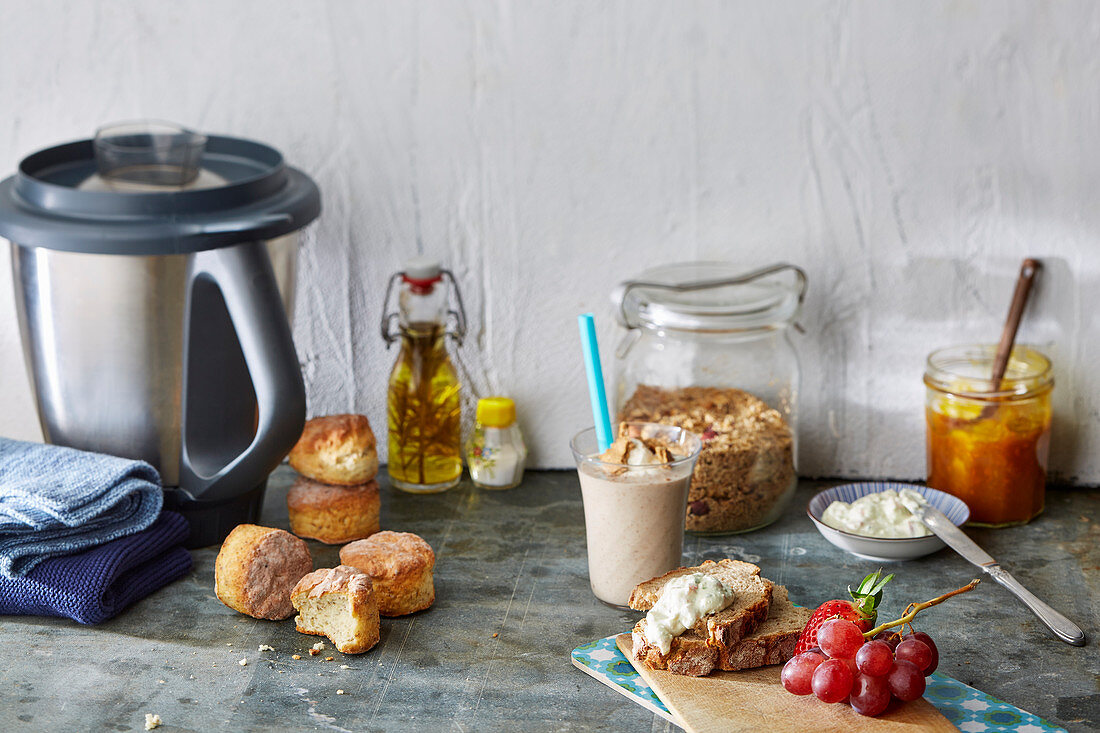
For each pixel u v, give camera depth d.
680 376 1.28
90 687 0.95
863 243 1.33
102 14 1.31
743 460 1.22
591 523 1.08
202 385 1.14
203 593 1.12
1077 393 1.34
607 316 1.38
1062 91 1.26
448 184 1.35
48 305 1.11
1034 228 1.31
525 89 1.31
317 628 1.03
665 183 1.33
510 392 1.42
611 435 1.10
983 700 0.91
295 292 1.28
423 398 1.33
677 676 0.93
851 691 0.87
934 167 1.30
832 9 1.26
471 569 1.17
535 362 1.41
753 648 0.94
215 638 1.04
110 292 1.09
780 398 1.28
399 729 0.89
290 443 1.12
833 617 0.92
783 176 1.32
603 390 1.10
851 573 1.15
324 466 1.22
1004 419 1.23
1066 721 0.90
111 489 1.09
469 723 0.90
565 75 1.31
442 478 1.36
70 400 1.15
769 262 1.35
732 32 1.28
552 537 1.24
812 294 1.35
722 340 1.26
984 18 1.25
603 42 1.29
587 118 1.32
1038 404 1.24
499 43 1.30
